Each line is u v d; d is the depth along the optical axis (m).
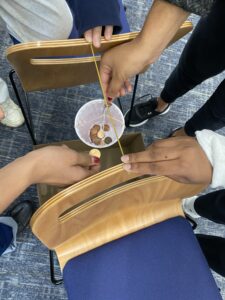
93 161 0.65
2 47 1.24
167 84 1.08
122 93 0.74
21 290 1.04
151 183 0.58
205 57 0.85
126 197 0.63
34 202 1.12
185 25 0.62
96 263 0.74
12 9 0.69
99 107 0.90
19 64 0.64
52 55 0.63
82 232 0.76
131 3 1.38
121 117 0.90
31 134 1.06
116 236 0.77
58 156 0.53
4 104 1.06
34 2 0.66
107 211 0.69
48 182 0.55
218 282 1.16
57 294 1.05
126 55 0.61
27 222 1.08
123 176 0.53
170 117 1.29
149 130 1.26
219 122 1.00
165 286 0.73
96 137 0.91
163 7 0.54
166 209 0.80
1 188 0.48
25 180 0.50
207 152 0.52
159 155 0.51
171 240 0.77
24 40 0.77
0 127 1.17
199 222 1.21
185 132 1.13
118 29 0.66
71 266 0.73
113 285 0.72
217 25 0.74
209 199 0.92
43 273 1.06
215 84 1.37
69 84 0.83
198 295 0.73
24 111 1.08
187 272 0.74
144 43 0.59
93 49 0.63
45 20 0.70
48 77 0.75
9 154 1.15
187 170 0.52
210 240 0.91
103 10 0.62
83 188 0.50
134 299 0.71
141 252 0.75
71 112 1.23
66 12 0.69
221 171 0.51
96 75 0.79
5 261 1.05
